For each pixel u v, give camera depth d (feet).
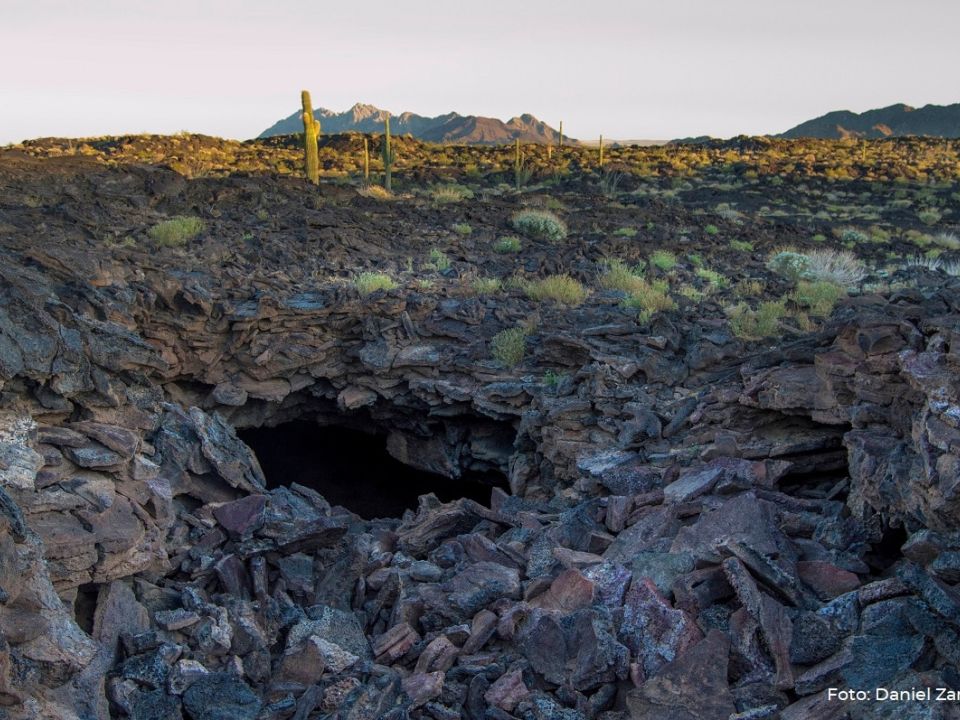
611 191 150.71
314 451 55.52
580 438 40.45
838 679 20.26
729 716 19.86
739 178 184.96
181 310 47.55
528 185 160.66
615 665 22.16
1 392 29.94
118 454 28.07
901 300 42.14
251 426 51.21
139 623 23.85
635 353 47.14
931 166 224.53
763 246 87.35
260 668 23.24
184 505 33.83
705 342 47.44
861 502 27.32
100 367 34.01
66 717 18.74
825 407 33.35
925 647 20.12
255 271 57.67
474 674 23.16
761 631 21.93
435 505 38.63
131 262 51.29
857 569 24.64
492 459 49.37
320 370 51.42
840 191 170.30
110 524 25.00
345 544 32.17
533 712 21.31
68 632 20.86
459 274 64.49
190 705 20.93
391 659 24.56
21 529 20.98
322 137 236.63
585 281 64.59
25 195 64.95
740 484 29.81
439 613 26.53
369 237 73.26
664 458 35.53
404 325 52.42
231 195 77.30
